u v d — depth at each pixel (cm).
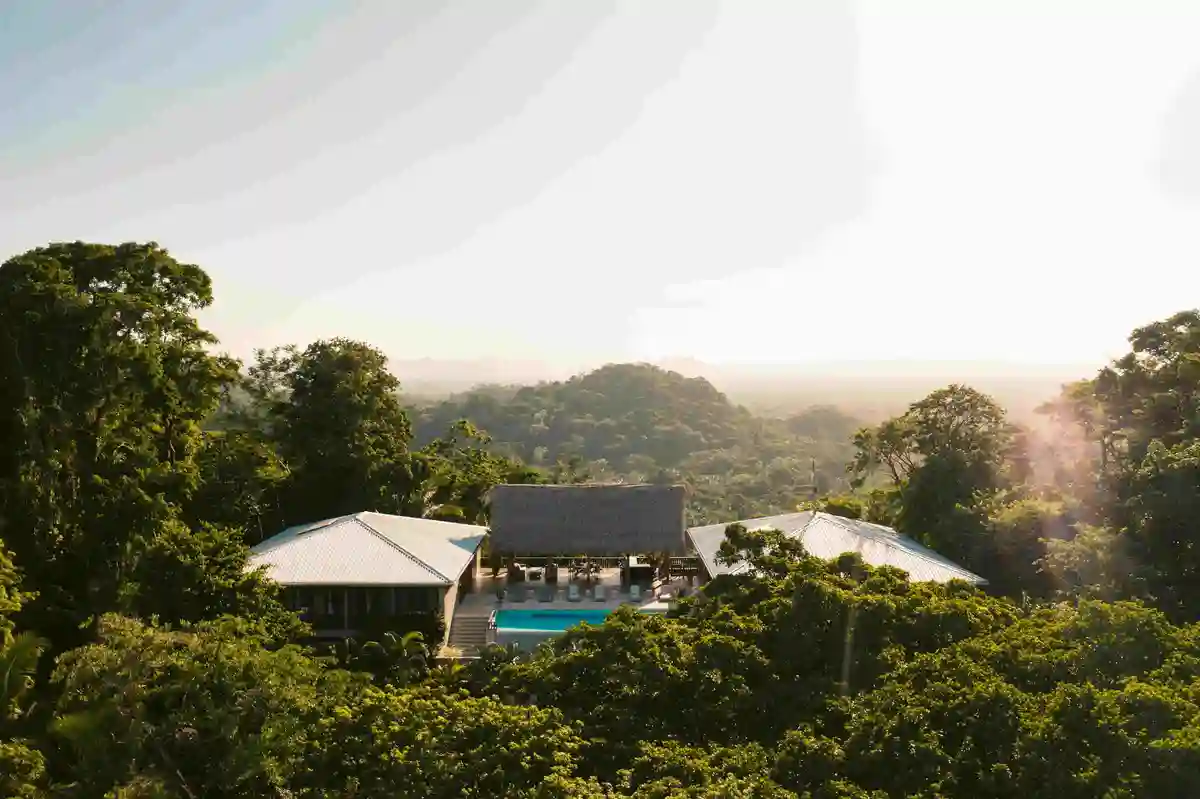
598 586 3794
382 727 1672
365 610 3058
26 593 2338
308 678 1930
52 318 2622
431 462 4972
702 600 2270
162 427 3316
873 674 1852
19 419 2644
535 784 1532
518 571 3991
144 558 2712
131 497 2758
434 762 1576
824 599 1970
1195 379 3703
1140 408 3922
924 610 1995
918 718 1580
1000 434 4272
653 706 1806
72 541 2745
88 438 2839
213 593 2653
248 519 4047
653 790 1423
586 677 1886
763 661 1861
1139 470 3170
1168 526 2900
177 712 1770
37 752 1822
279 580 2981
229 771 1678
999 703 1588
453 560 3350
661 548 3788
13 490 2628
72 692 1869
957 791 1475
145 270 3120
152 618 2244
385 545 3203
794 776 1541
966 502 3900
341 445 4306
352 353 4528
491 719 1653
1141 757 1454
